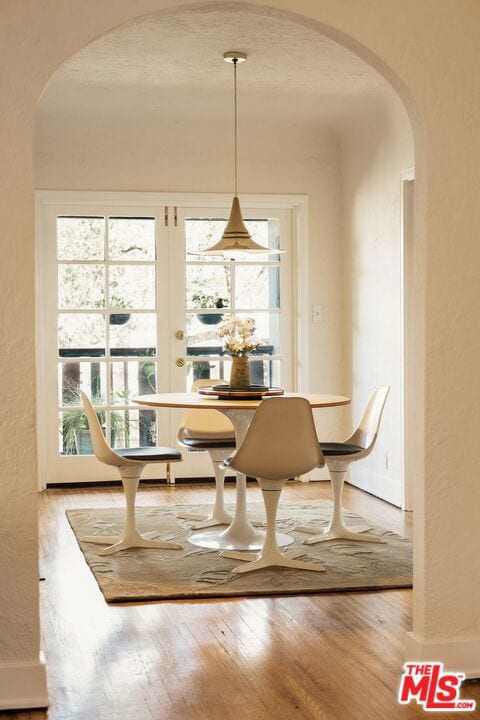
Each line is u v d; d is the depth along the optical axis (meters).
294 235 7.29
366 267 6.74
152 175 6.95
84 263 6.99
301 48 5.25
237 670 3.19
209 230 7.18
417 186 3.24
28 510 2.92
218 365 7.23
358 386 6.96
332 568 4.52
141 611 3.87
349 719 2.80
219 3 3.01
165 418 7.12
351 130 6.95
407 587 4.22
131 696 2.98
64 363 6.99
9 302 2.89
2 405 2.89
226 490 6.83
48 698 2.95
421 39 3.13
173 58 5.43
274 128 7.11
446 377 3.19
